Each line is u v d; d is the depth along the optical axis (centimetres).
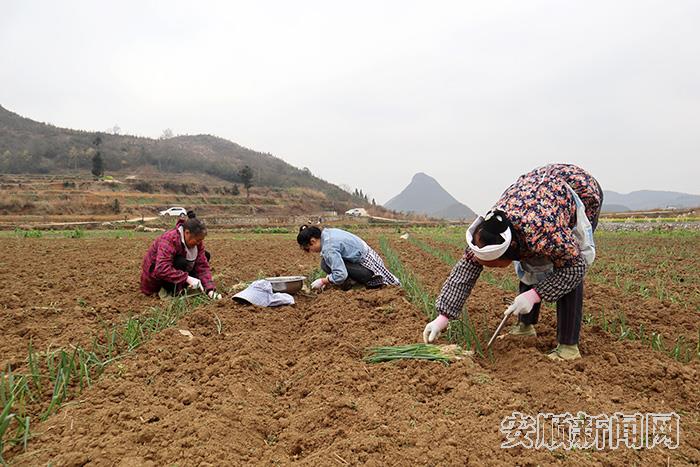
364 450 269
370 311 548
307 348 459
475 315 534
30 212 4800
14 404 321
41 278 767
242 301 590
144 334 468
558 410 317
